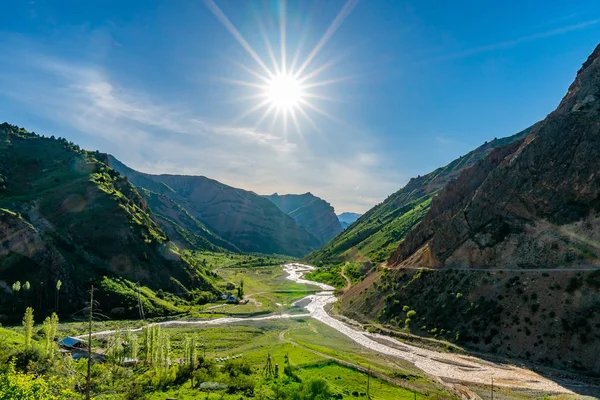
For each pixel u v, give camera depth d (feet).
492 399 227.20
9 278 431.43
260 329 432.66
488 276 353.72
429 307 379.35
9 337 280.72
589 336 262.47
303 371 267.59
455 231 422.82
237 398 201.36
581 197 343.67
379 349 341.82
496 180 414.21
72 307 446.19
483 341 310.24
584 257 308.60
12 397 107.96
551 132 392.06
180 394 204.33
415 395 230.27
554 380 248.93
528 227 362.94
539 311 296.10
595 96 391.65
